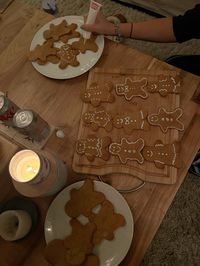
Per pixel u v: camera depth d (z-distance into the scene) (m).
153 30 0.71
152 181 0.57
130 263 0.53
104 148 0.60
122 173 0.59
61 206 0.57
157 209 0.56
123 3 1.21
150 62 0.66
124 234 0.54
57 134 0.63
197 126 0.60
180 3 1.07
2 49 0.73
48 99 0.67
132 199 0.57
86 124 0.62
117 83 0.64
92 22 0.68
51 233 0.56
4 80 0.70
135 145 0.59
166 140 0.59
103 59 0.68
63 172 0.57
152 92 0.62
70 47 0.68
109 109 0.63
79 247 0.54
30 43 0.72
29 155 0.55
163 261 0.93
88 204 0.56
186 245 0.93
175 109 0.60
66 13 1.22
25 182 0.52
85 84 0.67
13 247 0.57
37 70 0.68
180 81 0.62
